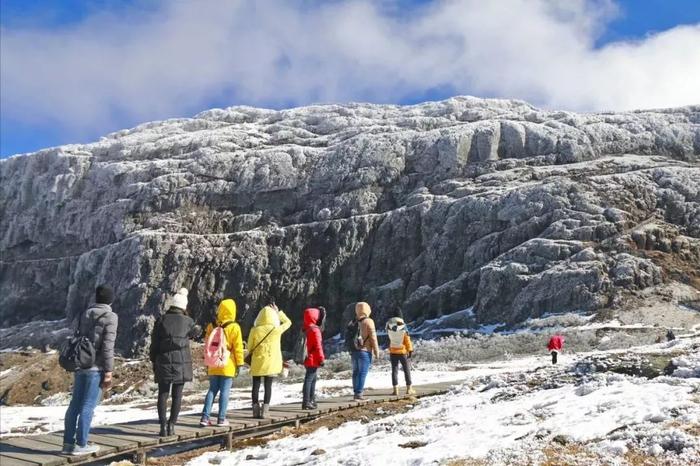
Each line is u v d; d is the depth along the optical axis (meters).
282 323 11.96
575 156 63.97
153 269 60.22
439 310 52.12
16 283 76.38
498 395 11.38
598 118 70.69
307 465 8.23
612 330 38.75
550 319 43.19
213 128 91.75
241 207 68.12
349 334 13.71
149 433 10.50
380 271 58.97
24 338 63.19
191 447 11.39
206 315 58.88
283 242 61.41
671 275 45.84
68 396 41.12
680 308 41.97
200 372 41.28
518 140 66.25
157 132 90.94
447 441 8.09
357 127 77.25
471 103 84.12
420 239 59.03
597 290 44.62
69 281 72.69
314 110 91.31
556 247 49.09
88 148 83.62
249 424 11.20
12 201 84.06
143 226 68.12
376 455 7.92
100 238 71.50
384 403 13.50
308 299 58.59
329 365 36.16
